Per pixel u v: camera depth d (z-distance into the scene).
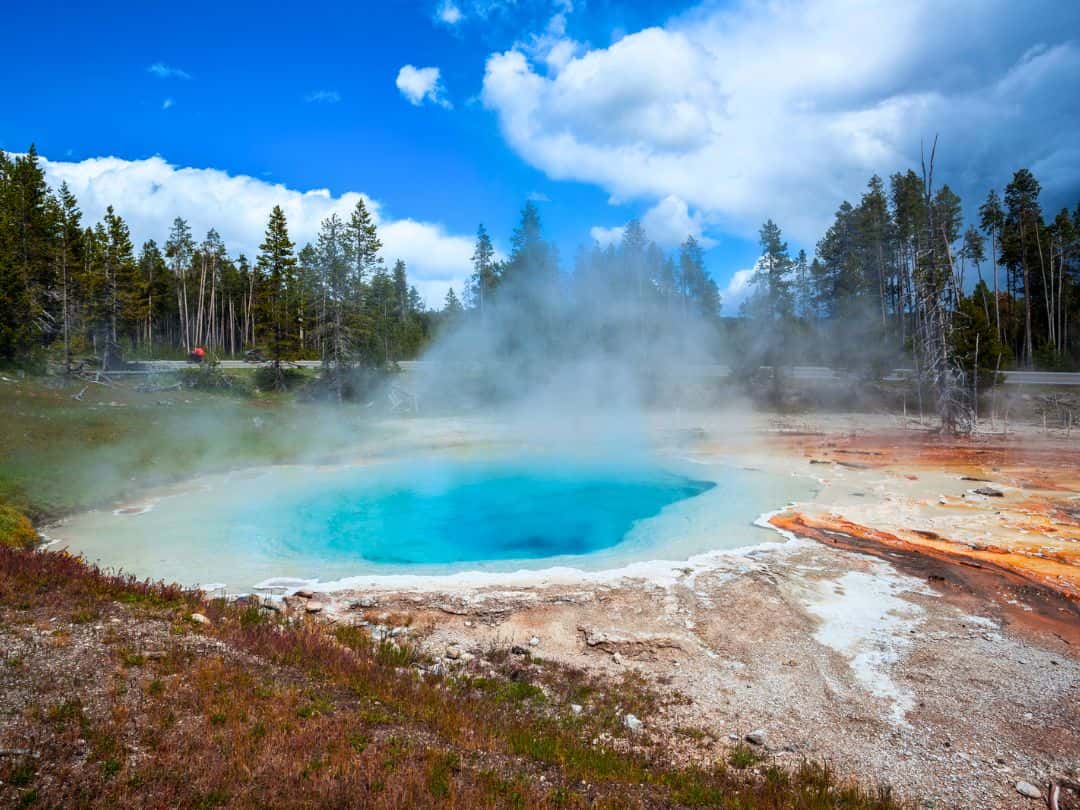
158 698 6.55
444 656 8.92
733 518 16.64
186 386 37.34
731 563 12.76
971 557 12.97
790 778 6.21
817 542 14.26
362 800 5.15
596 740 6.91
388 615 10.26
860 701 7.75
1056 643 9.23
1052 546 13.61
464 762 6.04
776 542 14.34
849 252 52.38
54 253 35.94
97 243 48.16
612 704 7.72
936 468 23.44
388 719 6.74
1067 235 49.50
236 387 39.16
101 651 7.47
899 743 6.87
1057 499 18.14
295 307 56.06
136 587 9.87
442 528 16.73
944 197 46.81
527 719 7.23
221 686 6.95
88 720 6.00
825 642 9.33
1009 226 51.38
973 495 18.86
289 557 13.87
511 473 24.08
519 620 10.13
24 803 4.81
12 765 5.21
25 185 39.34
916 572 12.18
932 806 5.81
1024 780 6.20
